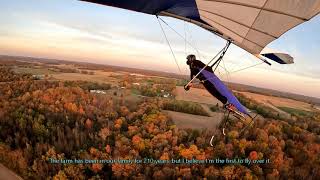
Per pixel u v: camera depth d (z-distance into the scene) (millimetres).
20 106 91750
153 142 72062
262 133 71250
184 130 79438
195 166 63812
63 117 87688
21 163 66812
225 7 4848
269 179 60375
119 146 70625
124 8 5746
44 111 89812
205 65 7355
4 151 71438
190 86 7359
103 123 84688
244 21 5223
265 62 7367
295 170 63562
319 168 64125
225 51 7238
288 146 70938
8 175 64312
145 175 61562
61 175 61875
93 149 69188
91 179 62125
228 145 67812
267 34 5520
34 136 77438
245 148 66938
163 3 5734
